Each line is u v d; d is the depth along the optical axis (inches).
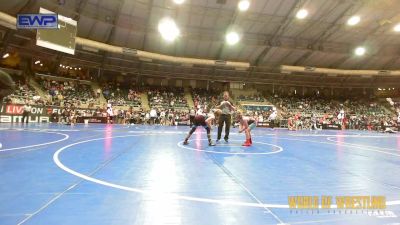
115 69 1385.3
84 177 172.4
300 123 1317.7
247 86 1718.8
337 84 1752.0
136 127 893.2
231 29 1179.3
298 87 1818.4
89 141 392.5
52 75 1257.4
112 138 454.9
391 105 1763.0
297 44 1315.2
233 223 105.6
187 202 129.5
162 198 134.6
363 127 1412.4
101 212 114.0
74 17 985.5
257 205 127.0
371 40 1321.4
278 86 1781.5
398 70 1542.8
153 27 1137.4
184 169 206.1
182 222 105.8
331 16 1108.5
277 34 1248.2
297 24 1165.1
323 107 1670.8
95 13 1011.9
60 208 117.3
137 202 127.8
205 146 368.5
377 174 201.6
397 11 1053.2
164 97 1472.7
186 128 902.4
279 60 1449.3
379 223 108.2
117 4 997.8
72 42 908.0
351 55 1411.2
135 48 1246.9
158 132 647.8
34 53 1119.6
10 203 122.4
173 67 1457.9
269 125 1283.2
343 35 1268.5
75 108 1066.7
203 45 1289.4
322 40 1317.7
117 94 1382.9
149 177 177.0
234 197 138.3
